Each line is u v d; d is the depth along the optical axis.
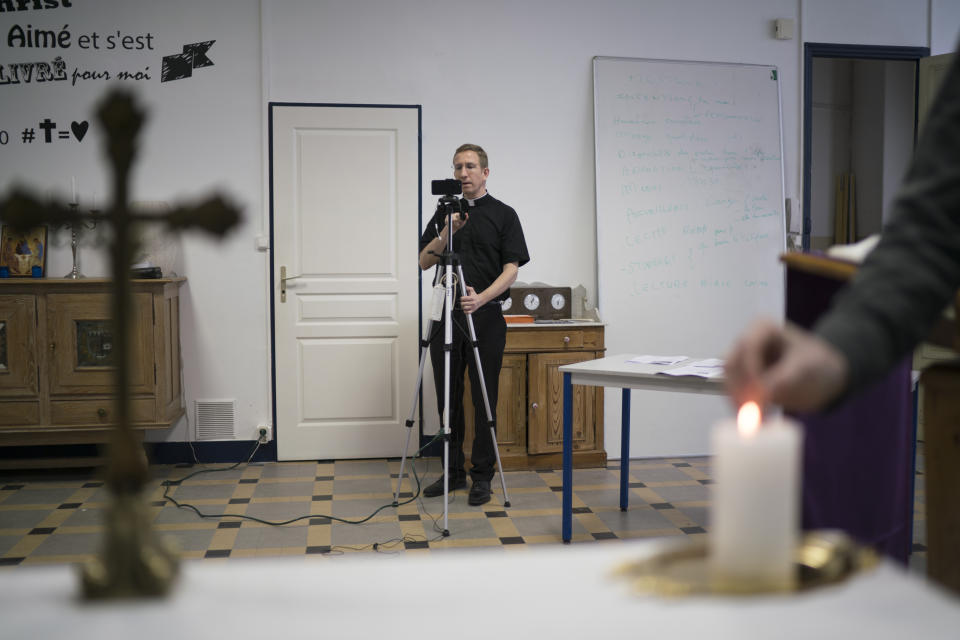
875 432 1.29
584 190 5.02
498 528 3.59
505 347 4.59
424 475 4.54
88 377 4.30
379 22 4.82
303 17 4.76
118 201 0.61
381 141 4.84
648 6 5.03
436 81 4.88
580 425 4.72
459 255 4.05
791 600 0.55
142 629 0.54
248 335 4.82
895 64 6.80
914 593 0.57
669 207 5.04
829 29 5.23
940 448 0.91
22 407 4.28
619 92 4.99
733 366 0.57
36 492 4.18
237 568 0.66
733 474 0.55
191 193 4.74
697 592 0.56
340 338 4.86
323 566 0.65
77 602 0.59
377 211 4.85
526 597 0.58
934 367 0.94
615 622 0.53
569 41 4.97
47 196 0.60
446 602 0.58
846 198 7.31
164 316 4.39
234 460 4.83
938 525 0.92
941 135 0.69
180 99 4.72
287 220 4.80
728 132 5.10
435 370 4.15
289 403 4.84
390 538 3.44
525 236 4.98
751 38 5.16
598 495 4.16
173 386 4.61
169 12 4.68
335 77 4.80
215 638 0.53
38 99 4.62
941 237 0.65
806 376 0.55
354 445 4.89
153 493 4.14
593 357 4.68
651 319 5.03
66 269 4.57
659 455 5.07
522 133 4.96
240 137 4.76
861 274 0.66
